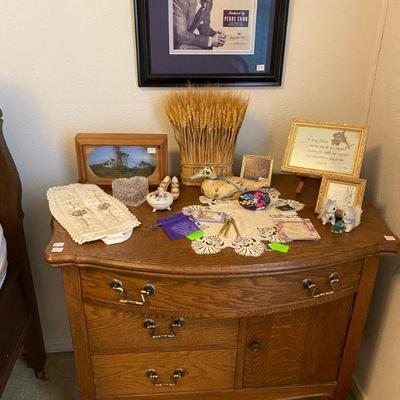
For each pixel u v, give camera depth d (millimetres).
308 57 1369
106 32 1290
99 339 1196
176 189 1286
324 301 1158
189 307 1109
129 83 1361
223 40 1318
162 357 1238
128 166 1336
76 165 1468
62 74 1332
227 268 1007
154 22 1275
